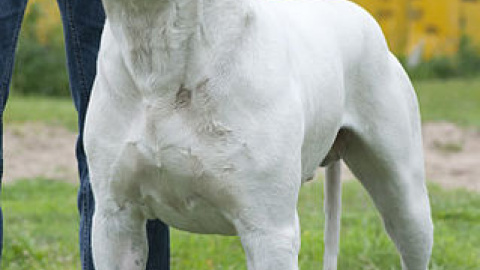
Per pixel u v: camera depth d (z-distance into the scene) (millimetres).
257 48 3293
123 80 3281
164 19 3105
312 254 6473
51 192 9586
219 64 3199
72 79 4453
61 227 7828
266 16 3400
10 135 12586
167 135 3229
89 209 4488
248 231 3332
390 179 4320
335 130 3967
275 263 3334
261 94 3260
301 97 3520
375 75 4184
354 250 6480
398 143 4262
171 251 6434
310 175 3957
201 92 3197
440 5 22641
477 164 11742
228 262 6273
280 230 3352
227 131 3217
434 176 10906
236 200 3291
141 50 3174
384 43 4289
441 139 13367
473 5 22922
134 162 3320
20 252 6605
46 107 15125
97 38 4395
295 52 3588
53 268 6223
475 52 22797
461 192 9461
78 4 4328
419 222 4406
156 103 3217
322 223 7559
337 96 3887
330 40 3924
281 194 3324
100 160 3398
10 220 8086
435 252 6539
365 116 4176
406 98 4344
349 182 9734
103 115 3354
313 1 4094
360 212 8234
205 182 3279
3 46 4203
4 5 4164
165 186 3354
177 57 3156
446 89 19203
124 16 3145
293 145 3334
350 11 4199
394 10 22406
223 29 3203
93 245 3598
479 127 14289
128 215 3535
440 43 22812
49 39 18094
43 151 11906
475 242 7293
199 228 3588
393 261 6332
